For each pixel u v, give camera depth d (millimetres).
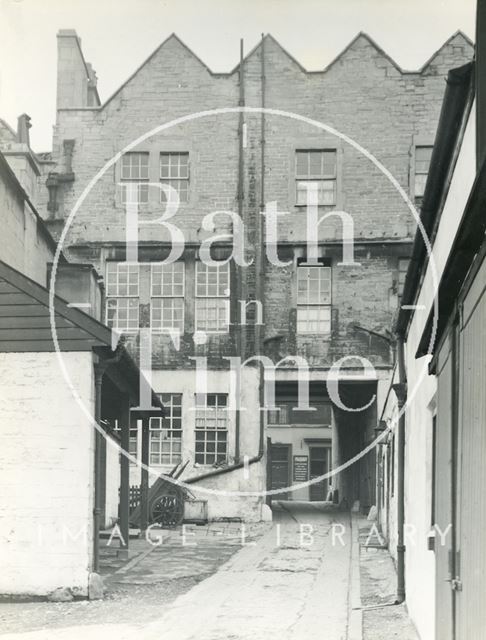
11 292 13766
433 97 28406
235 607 12609
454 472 6637
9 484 13461
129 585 14688
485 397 5059
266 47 28766
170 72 28797
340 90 28562
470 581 5672
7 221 20203
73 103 28969
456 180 8086
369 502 28438
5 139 26922
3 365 13656
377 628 10984
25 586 13258
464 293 6016
